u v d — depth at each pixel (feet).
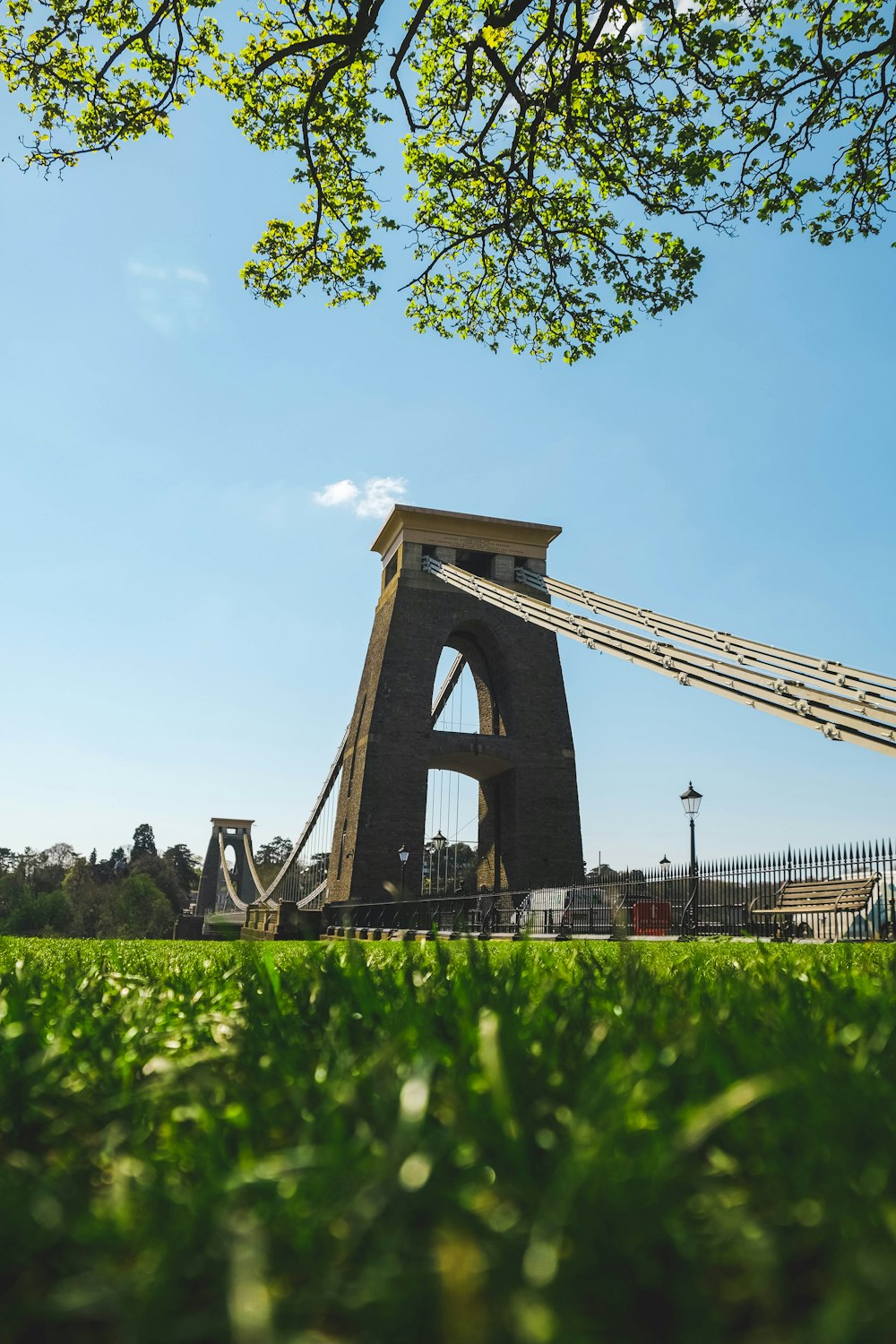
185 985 10.71
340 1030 6.13
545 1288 2.30
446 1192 3.14
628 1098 3.71
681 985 8.68
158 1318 2.20
